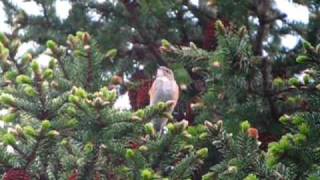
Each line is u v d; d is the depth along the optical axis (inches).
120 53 620.7
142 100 501.7
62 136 383.9
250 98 478.0
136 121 382.0
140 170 385.4
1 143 384.8
